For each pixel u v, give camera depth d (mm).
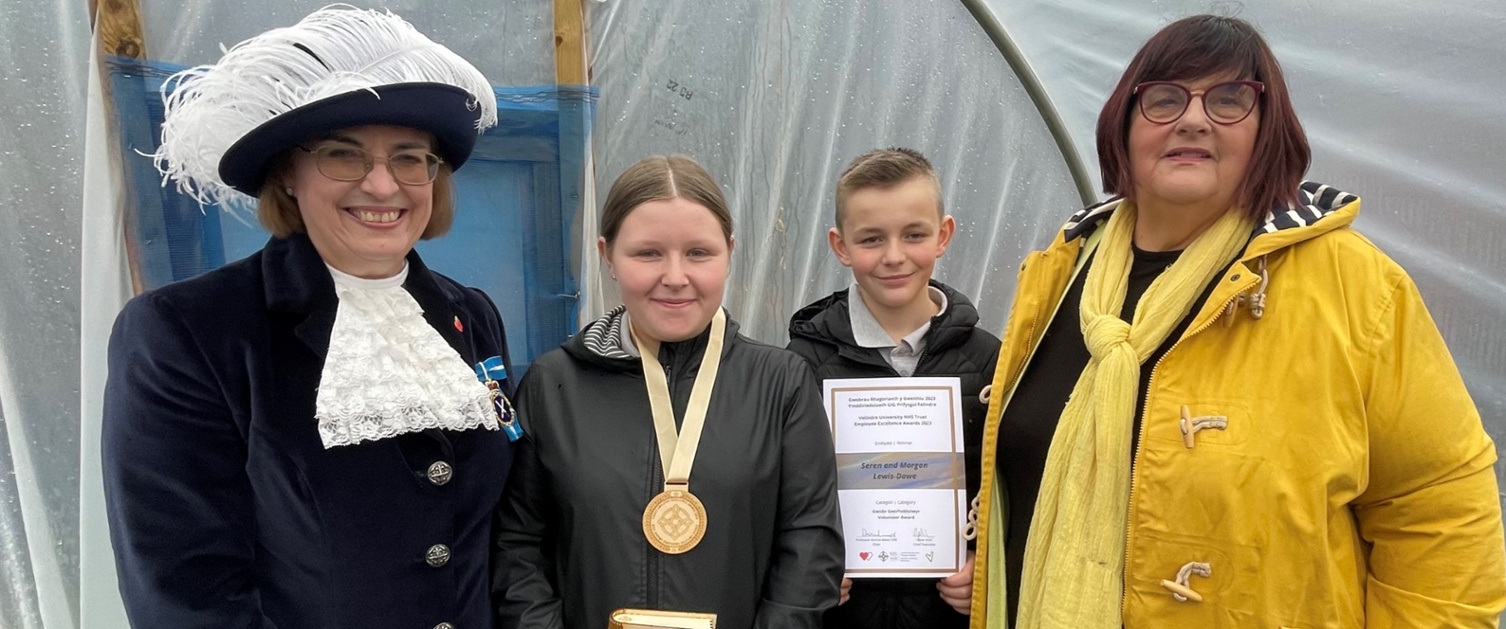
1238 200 1304
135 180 2031
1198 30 1289
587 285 2381
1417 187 2250
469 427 1318
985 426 1591
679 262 1452
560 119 2295
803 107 2469
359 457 1236
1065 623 1314
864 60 2461
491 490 1399
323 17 1208
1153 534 1266
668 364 1541
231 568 1164
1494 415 2303
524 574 1440
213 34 2076
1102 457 1304
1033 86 2461
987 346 1876
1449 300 2289
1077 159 2521
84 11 1987
